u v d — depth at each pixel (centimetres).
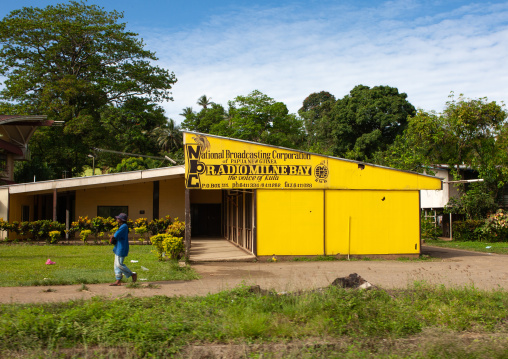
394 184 1675
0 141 2645
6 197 2175
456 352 564
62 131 3466
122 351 559
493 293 869
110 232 2175
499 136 2733
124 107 3809
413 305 768
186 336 607
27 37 3356
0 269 1230
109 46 3578
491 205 2645
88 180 2169
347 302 727
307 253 1625
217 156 1617
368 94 4544
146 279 1099
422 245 2400
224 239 2694
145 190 2489
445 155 2873
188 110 6831
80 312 658
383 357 555
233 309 699
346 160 1661
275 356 558
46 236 2156
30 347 555
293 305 741
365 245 1652
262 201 1623
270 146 1636
